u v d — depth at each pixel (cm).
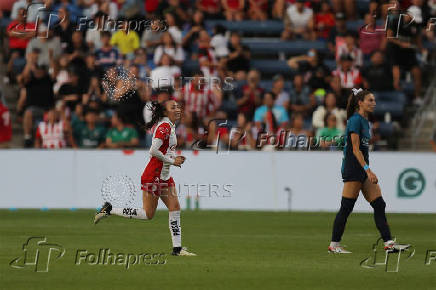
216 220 7144
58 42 9462
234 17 10881
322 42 10750
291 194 8219
